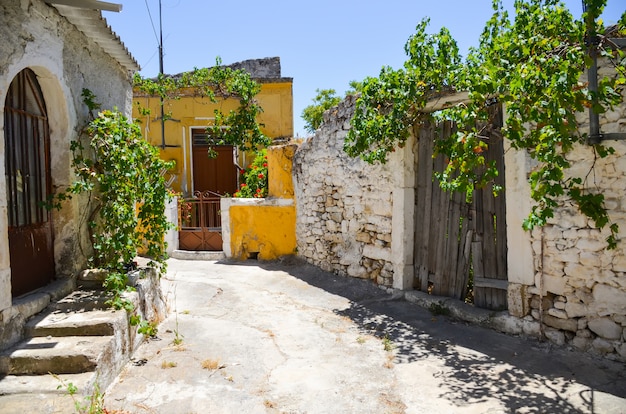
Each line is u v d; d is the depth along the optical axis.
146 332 4.46
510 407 3.36
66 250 4.75
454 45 4.91
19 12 3.78
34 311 4.02
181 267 8.86
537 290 4.53
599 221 3.43
